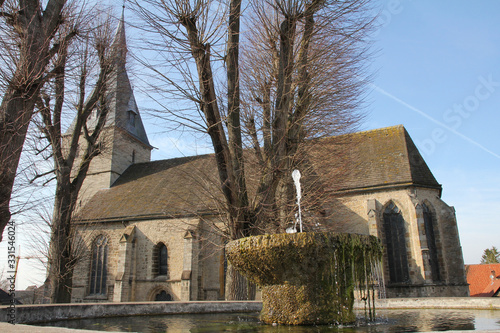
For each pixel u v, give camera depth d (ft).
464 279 72.02
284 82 39.37
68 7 44.57
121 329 19.44
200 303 28.04
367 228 76.79
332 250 18.85
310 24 41.09
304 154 49.47
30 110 35.53
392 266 74.59
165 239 86.38
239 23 37.06
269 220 39.01
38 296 78.95
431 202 77.56
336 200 76.07
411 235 73.97
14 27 36.55
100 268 91.86
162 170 107.55
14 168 33.50
